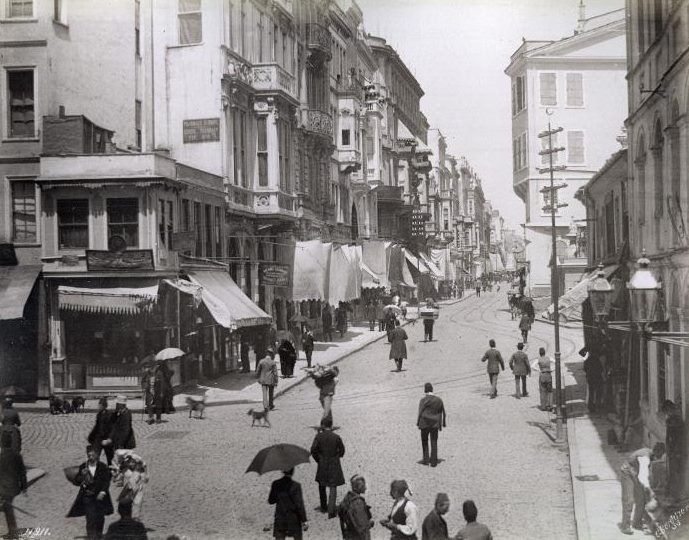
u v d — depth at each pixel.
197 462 18.12
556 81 42.41
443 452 18.97
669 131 17.83
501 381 30.55
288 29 43.31
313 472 17.86
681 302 16.97
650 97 19.98
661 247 19.48
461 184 140.50
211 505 15.06
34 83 28.41
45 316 27.00
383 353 39.69
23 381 27.00
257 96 37.56
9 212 27.89
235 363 33.84
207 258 31.05
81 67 30.69
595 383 23.56
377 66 72.31
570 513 14.27
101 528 12.97
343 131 55.81
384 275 60.22
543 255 49.09
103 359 26.91
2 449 13.76
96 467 13.02
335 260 45.06
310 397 27.31
